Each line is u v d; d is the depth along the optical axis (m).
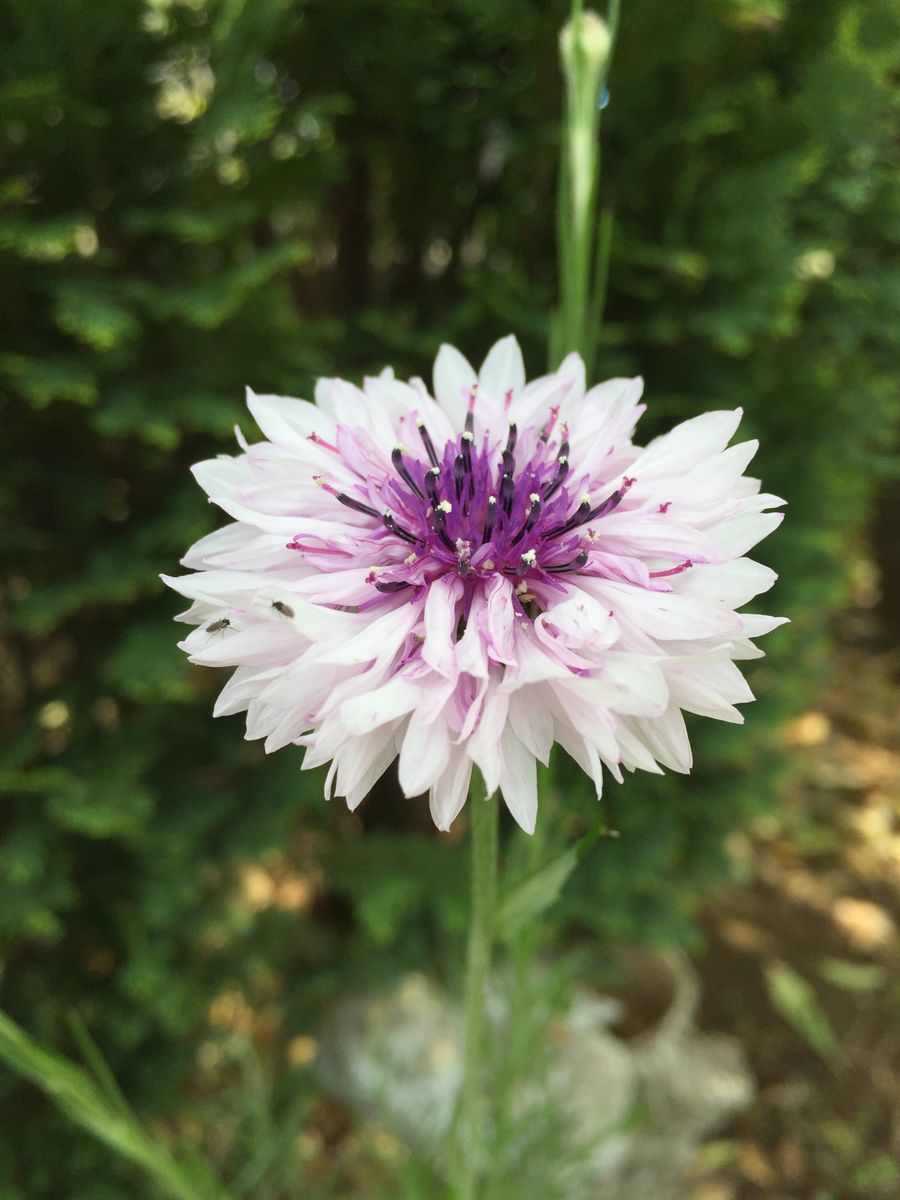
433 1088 0.18
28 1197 0.16
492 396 0.10
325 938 0.20
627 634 0.07
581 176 0.10
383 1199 0.15
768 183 0.17
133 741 0.16
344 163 0.18
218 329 0.16
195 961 0.18
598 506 0.08
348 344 0.19
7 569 0.16
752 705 0.20
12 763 0.15
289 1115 0.18
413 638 0.08
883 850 0.28
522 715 0.07
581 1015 0.19
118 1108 0.10
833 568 0.22
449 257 0.20
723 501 0.08
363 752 0.07
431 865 0.19
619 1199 0.19
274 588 0.07
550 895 0.09
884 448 0.24
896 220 0.19
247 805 0.18
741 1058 0.22
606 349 0.18
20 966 0.17
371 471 0.08
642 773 0.19
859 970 0.24
